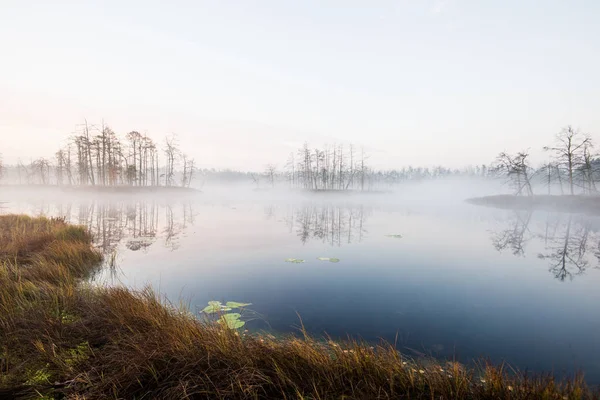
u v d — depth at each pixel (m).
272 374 3.32
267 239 15.66
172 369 3.34
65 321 4.65
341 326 5.69
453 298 7.43
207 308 6.26
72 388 3.09
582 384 3.24
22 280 6.25
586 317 6.31
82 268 8.71
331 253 12.59
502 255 12.52
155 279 8.52
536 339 5.29
